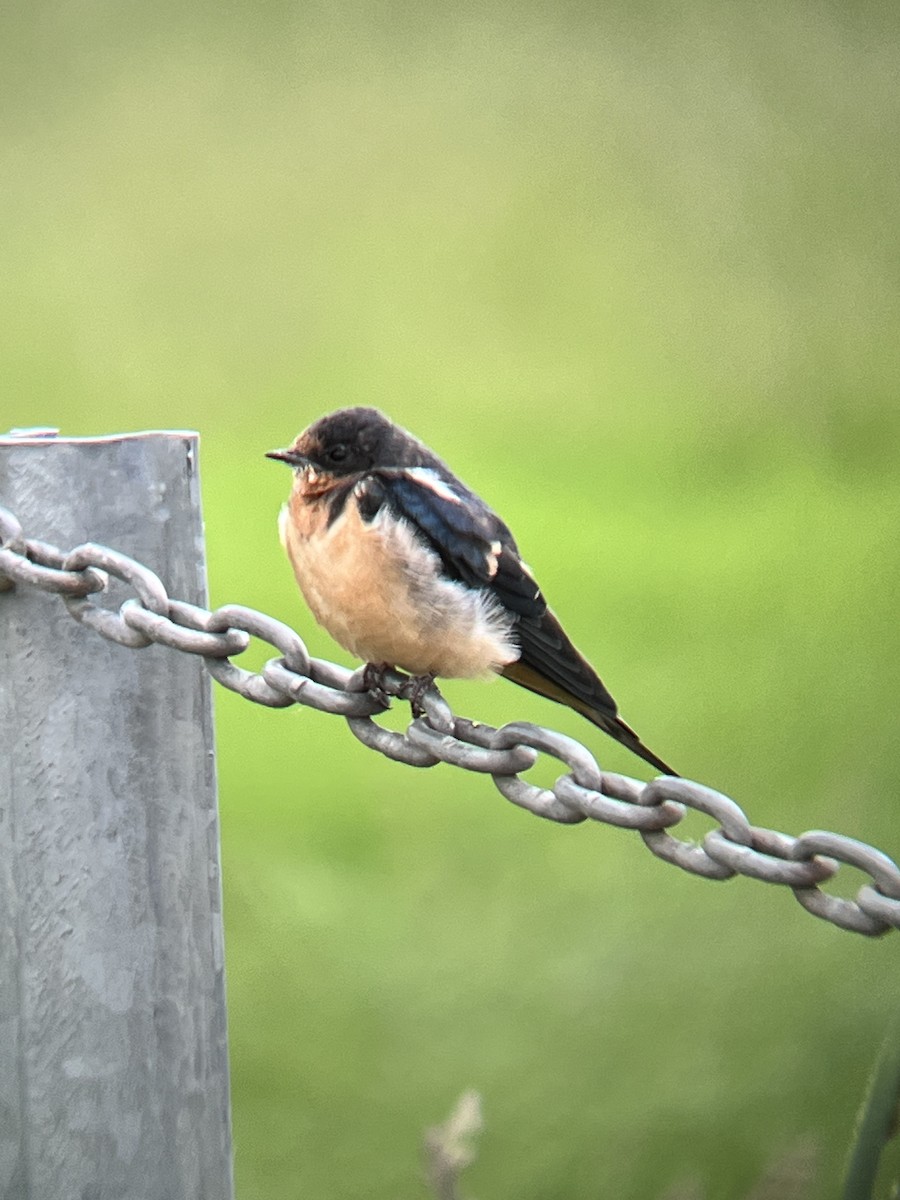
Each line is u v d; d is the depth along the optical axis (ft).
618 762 39.34
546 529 51.44
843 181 74.74
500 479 56.03
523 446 59.11
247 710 43.06
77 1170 16.38
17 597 15.74
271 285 72.79
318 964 31.94
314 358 67.21
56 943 16.11
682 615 45.96
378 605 17.79
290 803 38.17
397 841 36.27
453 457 58.18
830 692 41.57
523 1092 28.50
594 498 54.13
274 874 34.94
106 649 15.76
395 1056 29.22
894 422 61.00
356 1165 26.76
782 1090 27.91
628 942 31.68
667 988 30.30
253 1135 27.55
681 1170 26.37
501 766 14.23
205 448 60.13
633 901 33.65
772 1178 12.67
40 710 15.85
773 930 32.55
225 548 49.39
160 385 65.82
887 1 76.23
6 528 15.60
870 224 73.67
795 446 59.62
